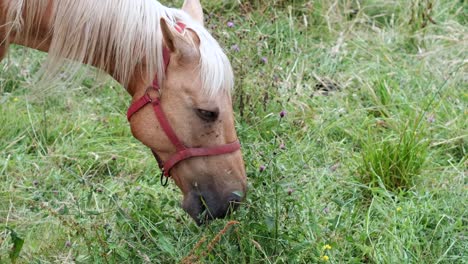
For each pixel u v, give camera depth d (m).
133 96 2.67
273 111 3.62
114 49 2.63
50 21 2.65
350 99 3.88
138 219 2.87
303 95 3.80
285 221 2.82
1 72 3.92
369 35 4.40
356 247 2.92
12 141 3.57
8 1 2.63
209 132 2.58
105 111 3.84
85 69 2.68
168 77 2.58
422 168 3.35
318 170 3.32
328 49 4.23
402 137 3.33
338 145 3.53
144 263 2.72
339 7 4.58
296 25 4.39
